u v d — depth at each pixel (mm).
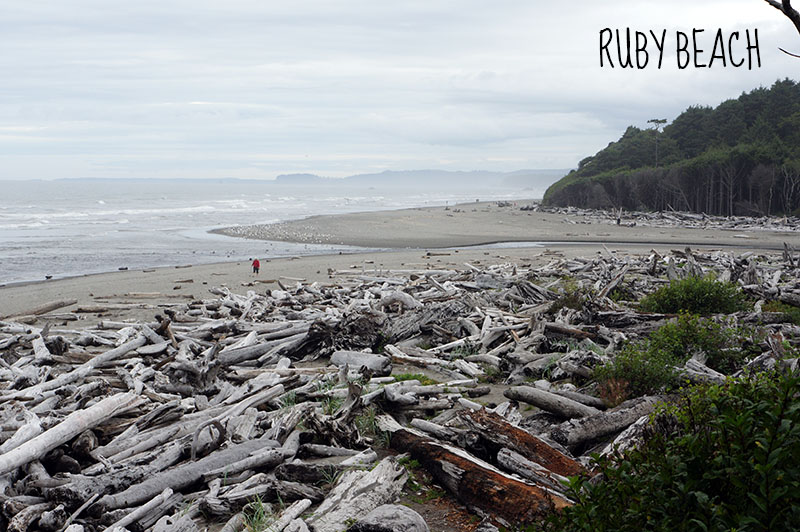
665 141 162500
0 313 24531
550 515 4203
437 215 101688
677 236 67625
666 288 18922
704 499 3281
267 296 26344
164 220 87625
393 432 9023
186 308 23469
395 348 15766
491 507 6574
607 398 10648
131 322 21297
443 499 7199
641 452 4258
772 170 100625
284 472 7832
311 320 19953
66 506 6812
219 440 8758
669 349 12461
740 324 15625
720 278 25906
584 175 167750
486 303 20547
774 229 79062
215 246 54406
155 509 6902
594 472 6973
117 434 9188
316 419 9273
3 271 37875
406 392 11578
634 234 70250
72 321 22797
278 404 11164
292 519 6535
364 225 79062
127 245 54156
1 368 14617
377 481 7164
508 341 16250
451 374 13719
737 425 3479
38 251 48781
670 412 5621
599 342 15445
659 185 117688
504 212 117562
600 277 28562
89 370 13484
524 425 9797
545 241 61688
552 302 19828
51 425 8898
